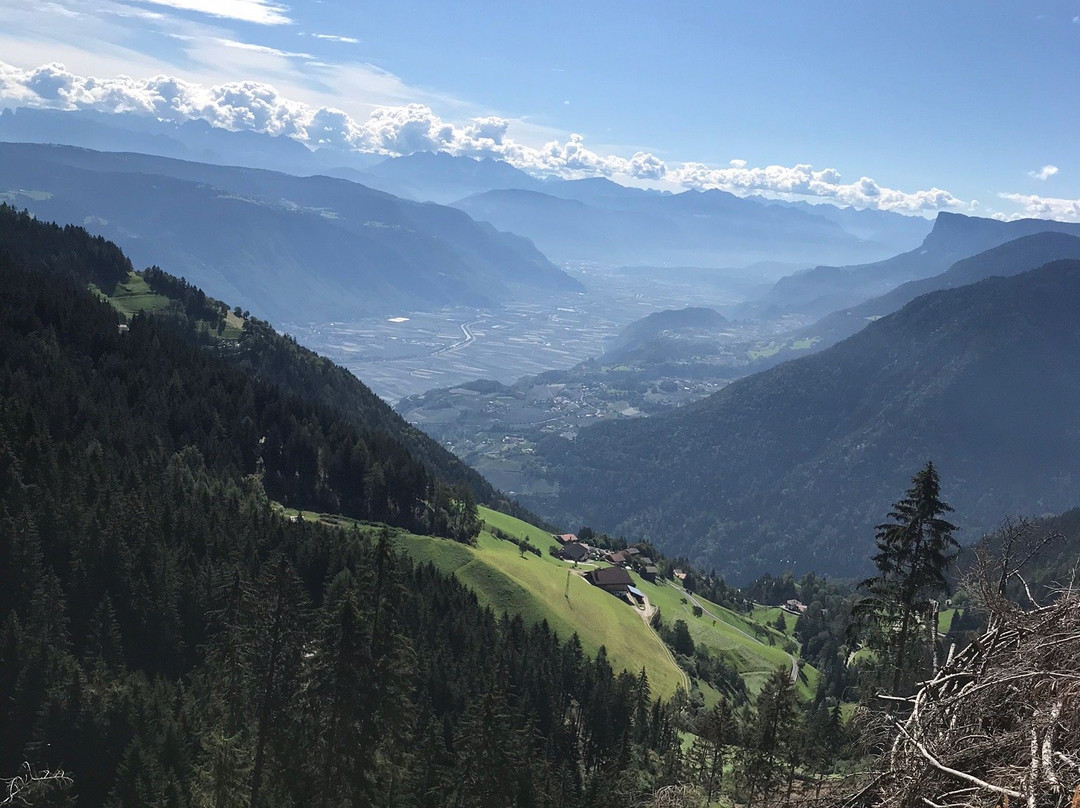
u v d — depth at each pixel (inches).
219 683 2025.1
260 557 3368.6
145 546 2901.1
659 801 1197.7
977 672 395.5
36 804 1758.1
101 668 2336.4
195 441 5027.1
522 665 3137.3
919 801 339.3
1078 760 303.1
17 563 2551.7
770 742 1509.6
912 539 1117.1
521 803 1811.0
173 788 1825.8
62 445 3629.4
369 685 1456.7
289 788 1540.4
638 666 4133.9
